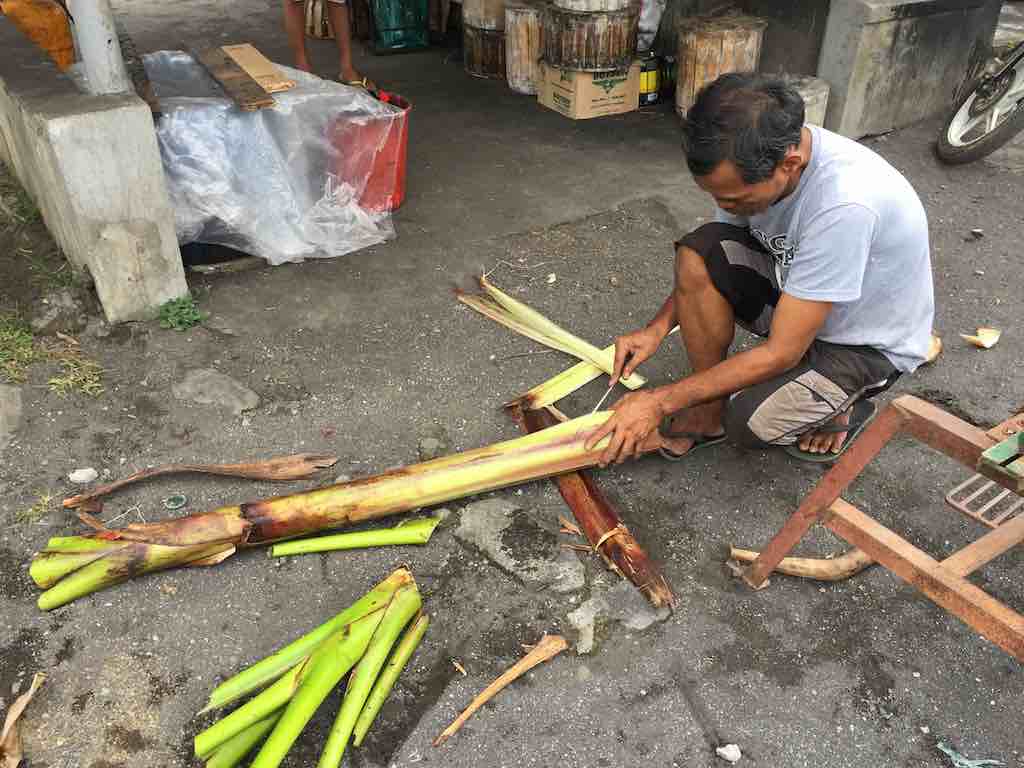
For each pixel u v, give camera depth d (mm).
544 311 3389
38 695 1916
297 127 3379
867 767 1810
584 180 4438
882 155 4809
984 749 1845
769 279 2359
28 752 1812
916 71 4945
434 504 2395
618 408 2104
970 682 1979
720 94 1728
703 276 2311
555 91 5297
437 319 3293
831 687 1965
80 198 2822
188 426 2713
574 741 1850
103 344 3041
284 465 2545
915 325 2215
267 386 2896
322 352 3076
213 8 7418
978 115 4613
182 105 3184
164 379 2898
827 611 2145
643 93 5352
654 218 4086
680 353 3125
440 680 1972
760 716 1904
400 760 1806
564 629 2090
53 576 2086
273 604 2139
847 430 2479
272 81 3348
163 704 1911
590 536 2297
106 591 2154
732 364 2016
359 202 3730
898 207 1985
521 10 5320
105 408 2764
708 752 1836
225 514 2191
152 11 7246
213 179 3252
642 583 2164
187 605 2129
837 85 4715
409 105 3812
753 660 2023
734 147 1708
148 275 3090
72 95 2889
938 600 1743
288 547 2250
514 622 2107
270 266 3559
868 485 2541
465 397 2891
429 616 2115
